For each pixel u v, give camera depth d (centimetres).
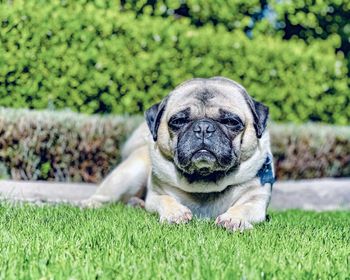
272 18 224
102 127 161
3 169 154
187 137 88
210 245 71
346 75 235
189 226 83
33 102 172
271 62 193
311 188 163
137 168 116
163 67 182
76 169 159
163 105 96
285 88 194
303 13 226
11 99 170
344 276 59
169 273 57
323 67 201
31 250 66
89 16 176
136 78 180
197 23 215
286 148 176
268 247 71
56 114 159
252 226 86
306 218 111
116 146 161
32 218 89
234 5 214
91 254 64
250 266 60
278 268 60
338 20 243
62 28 174
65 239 73
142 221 89
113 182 116
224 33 192
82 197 136
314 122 204
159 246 69
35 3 174
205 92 93
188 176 94
